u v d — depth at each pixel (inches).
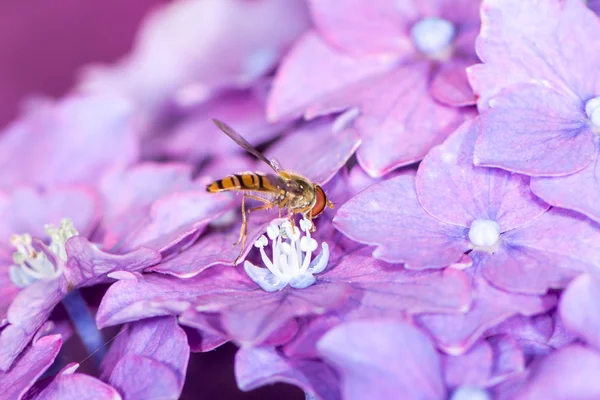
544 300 6.8
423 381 6.6
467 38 7.9
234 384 7.6
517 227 7.1
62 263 7.3
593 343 6.5
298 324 6.9
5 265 7.8
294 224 7.1
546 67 7.3
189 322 6.7
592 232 6.9
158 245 7.3
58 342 7.1
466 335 6.7
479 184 7.1
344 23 8.0
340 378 6.7
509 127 7.1
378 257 6.9
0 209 7.9
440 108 7.6
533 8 7.2
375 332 6.5
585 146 7.1
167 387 6.8
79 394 6.8
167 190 7.9
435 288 6.8
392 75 7.9
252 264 7.2
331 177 7.4
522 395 6.5
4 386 6.9
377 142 7.5
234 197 7.6
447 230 7.1
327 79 8.0
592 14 7.2
